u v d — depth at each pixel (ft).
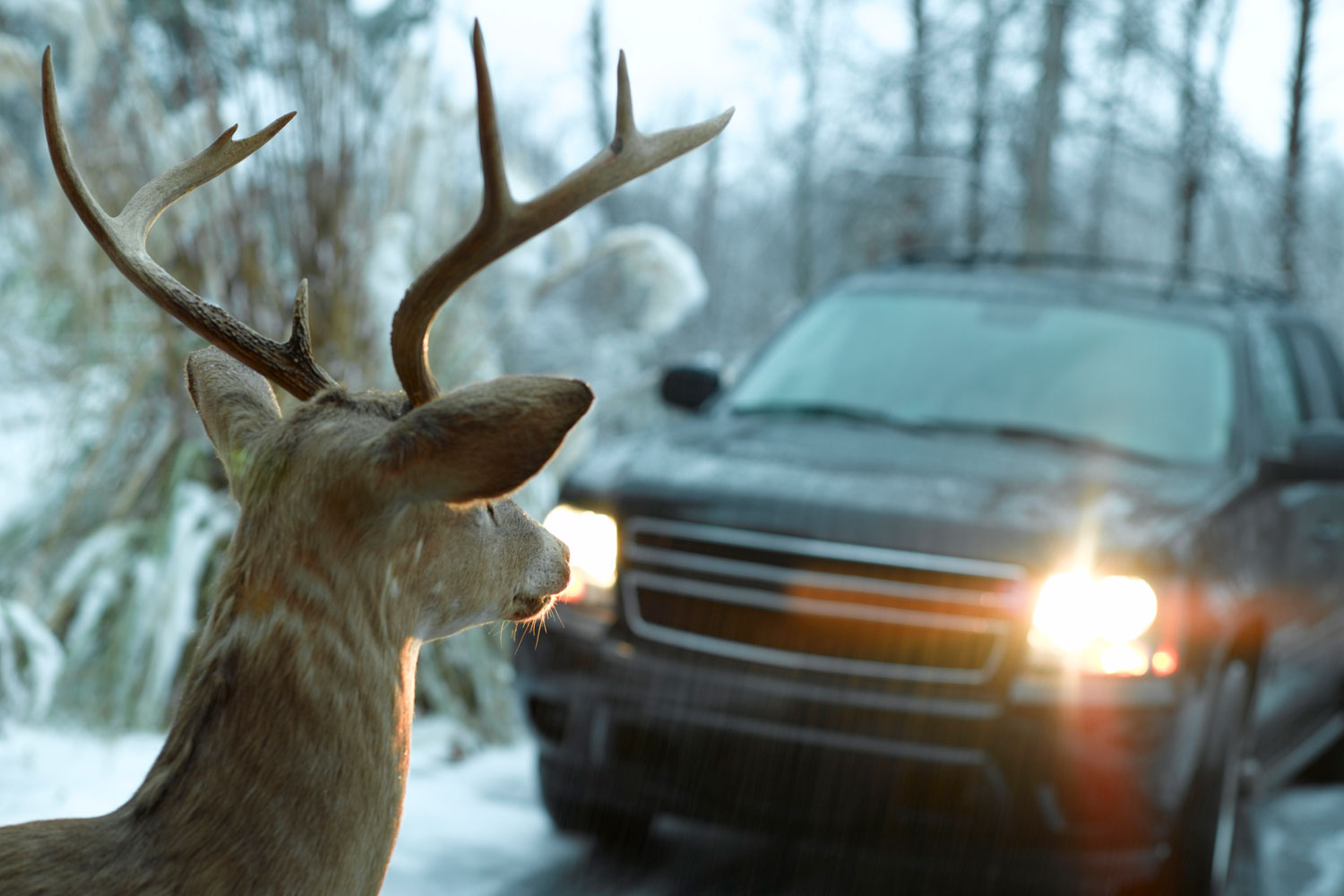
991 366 17.88
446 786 17.10
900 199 51.21
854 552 13.37
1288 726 18.12
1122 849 12.89
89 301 20.26
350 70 20.13
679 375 20.24
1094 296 19.08
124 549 18.58
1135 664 12.94
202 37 19.61
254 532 5.33
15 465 21.84
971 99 46.83
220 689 5.19
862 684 13.06
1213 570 14.15
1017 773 12.66
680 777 13.58
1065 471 15.26
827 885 14.34
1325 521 18.51
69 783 15.17
